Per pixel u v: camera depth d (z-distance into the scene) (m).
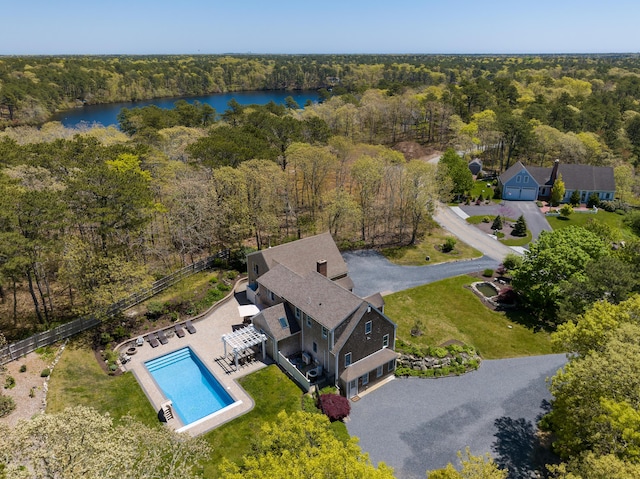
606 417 21.14
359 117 126.25
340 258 47.22
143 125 98.75
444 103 126.50
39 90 152.88
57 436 16.47
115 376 35.28
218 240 59.59
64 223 37.69
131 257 45.66
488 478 20.41
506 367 38.34
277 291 40.41
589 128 119.31
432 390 35.69
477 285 51.78
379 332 36.88
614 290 38.09
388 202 72.69
